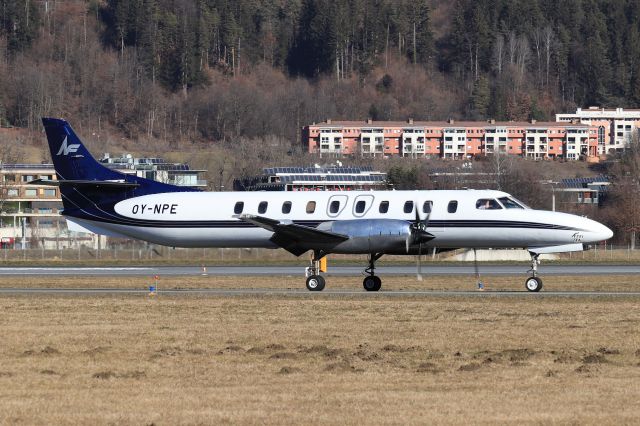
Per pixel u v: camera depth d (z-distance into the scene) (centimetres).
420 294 15088
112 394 7331
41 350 9475
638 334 10256
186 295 15325
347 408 6819
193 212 17388
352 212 16438
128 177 18100
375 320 11631
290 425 6381
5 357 9050
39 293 15950
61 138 18325
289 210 16762
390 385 7600
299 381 7781
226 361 8756
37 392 7419
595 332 10431
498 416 6588
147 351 9356
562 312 12356
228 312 12650
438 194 16425
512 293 15288
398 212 16250
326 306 13338
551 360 8688
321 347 9406
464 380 7794
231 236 17275
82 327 11150
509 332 10475
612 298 14288
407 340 9962
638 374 8019
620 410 6762
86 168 18238
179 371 8256
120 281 19238
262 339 10112
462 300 14138
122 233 17962
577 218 16150
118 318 12050
